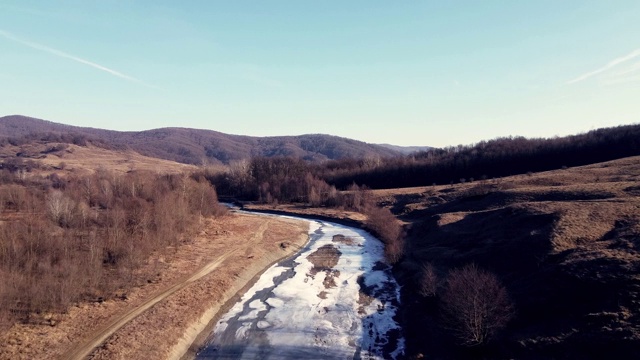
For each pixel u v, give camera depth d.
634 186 61.09
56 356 30.98
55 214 59.91
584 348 26.52
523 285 36.66
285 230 81.88
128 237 54.69
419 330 37.06
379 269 57.84
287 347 35.62
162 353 32.97
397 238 67.38
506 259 43.19
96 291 42.19
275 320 41.16
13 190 73.56
